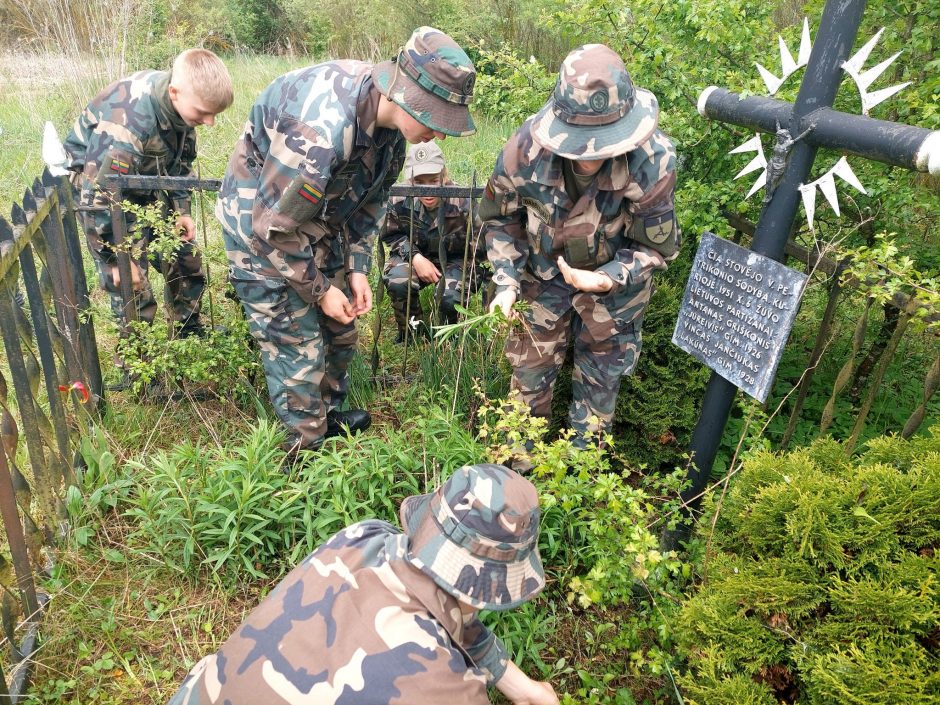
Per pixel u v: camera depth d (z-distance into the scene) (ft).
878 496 6.39
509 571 5.19
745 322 7.67
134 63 27.71
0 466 6.89
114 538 9.16
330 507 8.80
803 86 6.89
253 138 8.57
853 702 5.49
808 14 11.84
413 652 4.92
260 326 9.43
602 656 8.14
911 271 7.50
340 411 11.75
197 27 35.94
